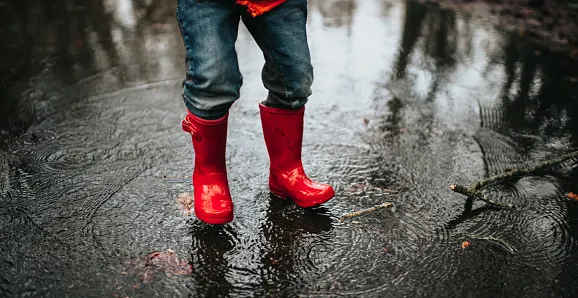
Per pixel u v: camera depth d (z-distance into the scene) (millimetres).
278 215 1931
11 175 2145
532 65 3822
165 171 2215
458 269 1670
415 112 2932
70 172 2188
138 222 1864
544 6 5668
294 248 1749
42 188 2059
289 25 1702
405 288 1578
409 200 2061
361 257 1714
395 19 5141
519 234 1865
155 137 2529
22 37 4125
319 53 3986
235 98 1701
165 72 3463
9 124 2621
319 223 1891
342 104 3014
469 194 2049
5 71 3377
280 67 1755
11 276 1579
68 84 3199
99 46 3984
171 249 1727
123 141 2479
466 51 4137
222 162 1836
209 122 1717
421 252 1749
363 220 1919
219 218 1778
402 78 3496
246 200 2020
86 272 1608
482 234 1859
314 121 2766
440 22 5039
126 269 1627
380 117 2850
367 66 3717
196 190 1847
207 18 1569
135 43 4094
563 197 2111
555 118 2896
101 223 1850
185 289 1551
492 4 5816
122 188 2076
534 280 1627
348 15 5277
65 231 1799
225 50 1603
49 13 4863
